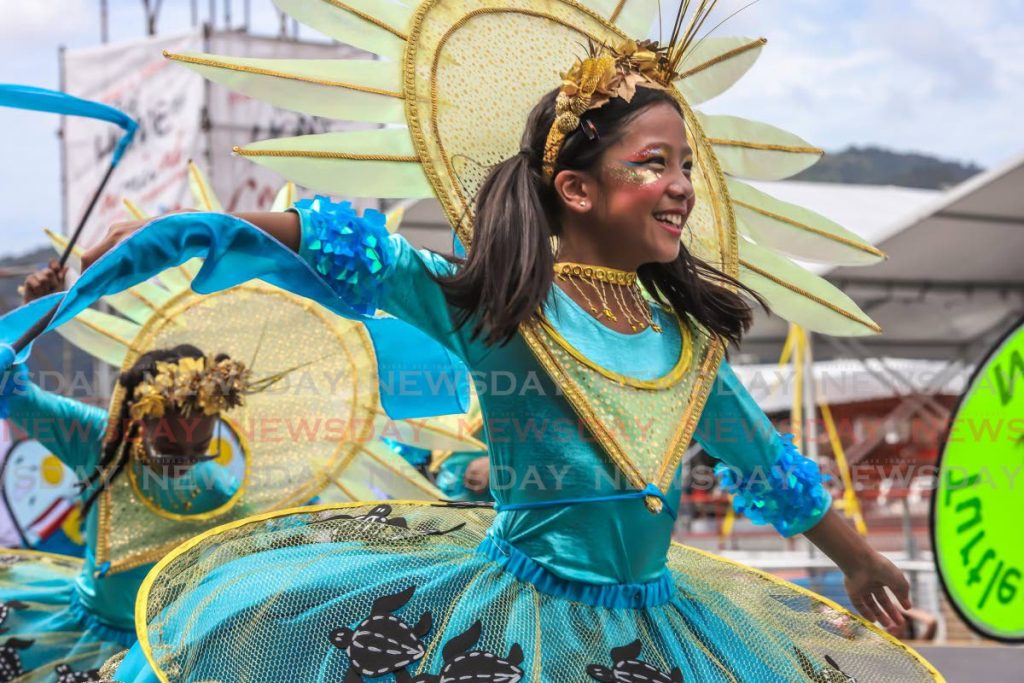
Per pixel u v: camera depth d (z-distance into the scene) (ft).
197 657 6.77
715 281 8.32
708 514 34.63
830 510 8.46
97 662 12.12
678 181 7.30
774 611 8.48
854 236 9.06
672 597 7.75
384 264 6.70
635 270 7.74
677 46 8.65
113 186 35.06
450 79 7.70
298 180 7.25
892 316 34.73
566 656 6.84
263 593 7.04
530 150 7.51
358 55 34.65
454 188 7.51
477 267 7.02
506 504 7.36
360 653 6.63
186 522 12.19
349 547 7.59
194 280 6.42
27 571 13.37
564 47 8.34
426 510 8.34
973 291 32.09
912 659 8.30
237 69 7.08
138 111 34.32
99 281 6.00
